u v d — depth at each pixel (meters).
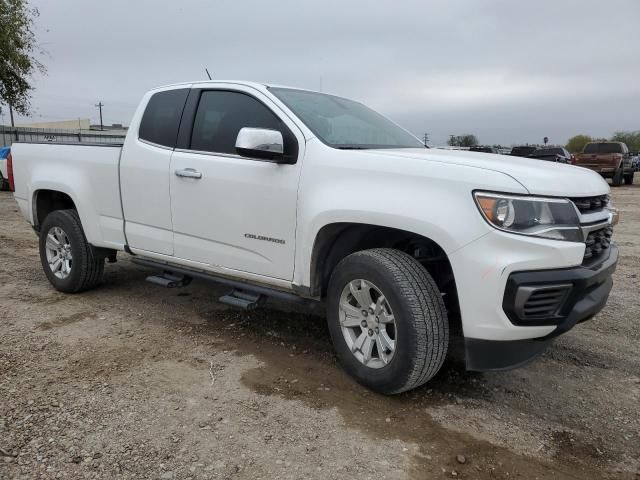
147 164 4.40
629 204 14.39
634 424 3.02
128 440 2.73
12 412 2.97
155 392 3.25
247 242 3.80
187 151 4.18
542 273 2.73
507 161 3.16
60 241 5.28
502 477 2.52
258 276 3.82
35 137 26.41
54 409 3.02
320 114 3.89
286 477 2.47
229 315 4.73
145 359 3.74
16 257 6.97
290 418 2.98
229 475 2.48
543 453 2.72
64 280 5.21
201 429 2.85
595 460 2.67
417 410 3.11
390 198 3.03
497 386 3.45
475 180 2.82
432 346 2.97
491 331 2.80
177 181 4.17
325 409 3.09
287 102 3.79
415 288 2.98
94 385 3.32
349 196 3.19
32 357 3.73
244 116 3.92
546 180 2.86
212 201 3.95
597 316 4.81
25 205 5.60
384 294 3.06
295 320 4.64
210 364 3.68
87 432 2.80
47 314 4.66
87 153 4.93
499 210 2.74
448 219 2.83
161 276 4.66
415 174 3.00
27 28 20.66
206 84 4.22
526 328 2.79
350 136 3.81
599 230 3.13
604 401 3.28
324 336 4.27
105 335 4.19
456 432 2.89
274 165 3.60
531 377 3.60
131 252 4.70
